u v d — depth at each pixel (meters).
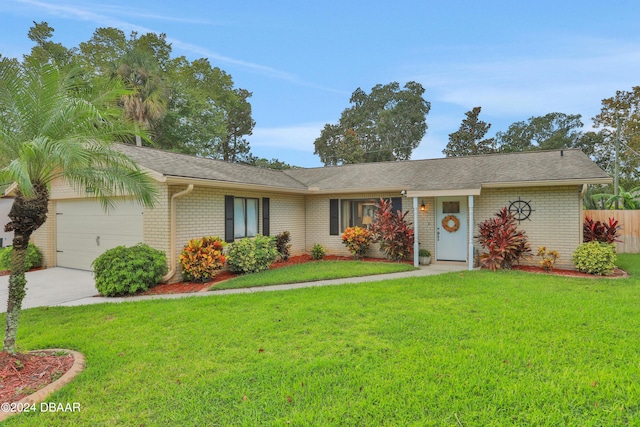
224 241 9.84
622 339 4.26
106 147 4.80
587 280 7.90
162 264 7.89
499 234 9.30
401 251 11.24
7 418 2.85
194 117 26.47
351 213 12.93
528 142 37.66
